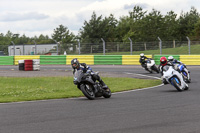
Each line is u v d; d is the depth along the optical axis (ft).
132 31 418.92
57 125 36.11
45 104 54.54
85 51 186.29
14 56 183.21
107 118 40.01
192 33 370.53
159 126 34.99
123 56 172.86
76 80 58.75
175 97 61.31
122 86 87.71
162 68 72.90
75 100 59.88
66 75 120.57
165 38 373.81
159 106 49.88
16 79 105.19
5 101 59.62
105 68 153.07
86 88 59.67
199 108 47.03
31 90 78.69
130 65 169.78
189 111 44.52
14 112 45.85
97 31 330.95
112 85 90.68
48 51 203.31
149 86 87.76
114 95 67.77
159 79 106.83
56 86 87.97
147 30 379.14
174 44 179.83
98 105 51.98
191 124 35.73
